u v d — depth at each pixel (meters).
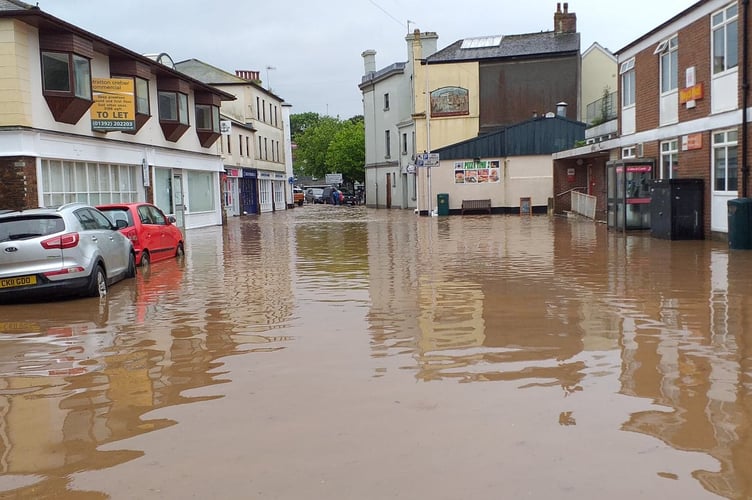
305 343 7.48
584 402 5.27
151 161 27.27
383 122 52.56
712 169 17.70
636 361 6.41
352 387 5.80
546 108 41.50
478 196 38.53
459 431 4.72
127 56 24.30
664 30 20.30
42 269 10.48
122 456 4.50
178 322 8.94
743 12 15.85
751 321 8.05
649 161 21.19
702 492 3.78
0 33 18.25
